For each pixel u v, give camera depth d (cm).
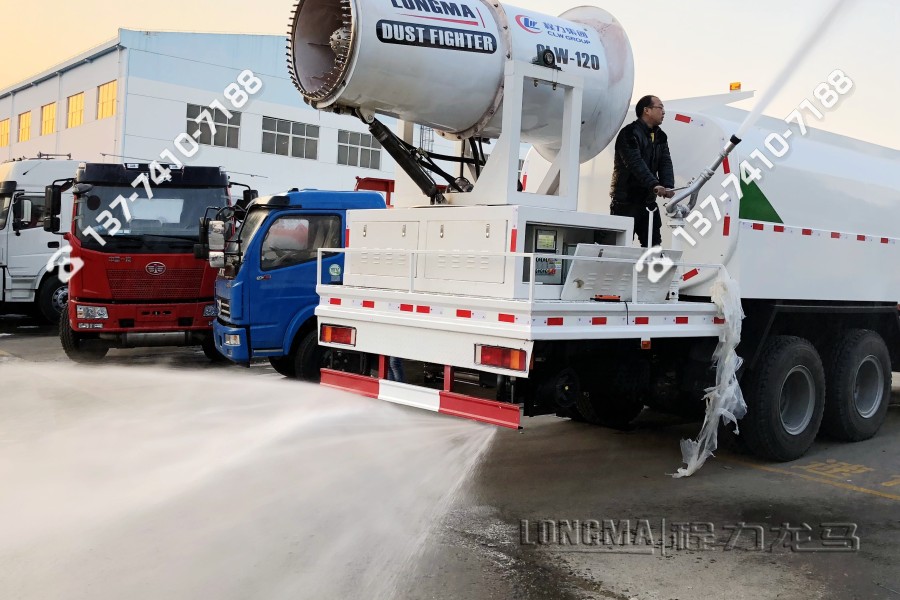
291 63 472
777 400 590
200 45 2494
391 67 440
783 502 505
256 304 807
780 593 368
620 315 462
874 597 365
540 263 453
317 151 2745
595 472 566
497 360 430
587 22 555
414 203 550
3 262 1334
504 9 486
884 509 494
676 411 618
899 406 890
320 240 838
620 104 536
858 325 702
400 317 491
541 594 358
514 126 468
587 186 639
